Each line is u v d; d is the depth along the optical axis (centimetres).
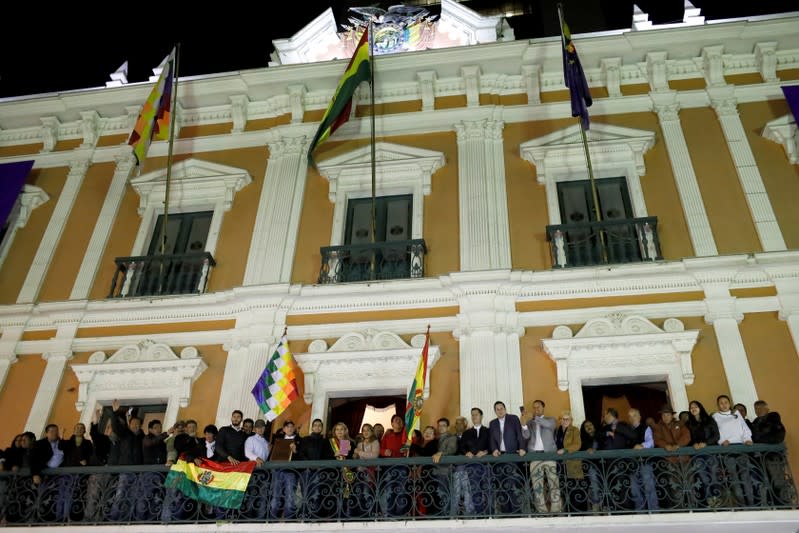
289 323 1266
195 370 1239
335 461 1009
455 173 1411
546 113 1450
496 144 1427
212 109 1562
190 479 1019
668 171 1355
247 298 1286
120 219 1473
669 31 1423
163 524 1011
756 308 1172
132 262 1385
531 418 1049
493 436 1008
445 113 1475
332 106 1395
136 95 1558
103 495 1043
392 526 969
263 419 1157
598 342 1160
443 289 1250
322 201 1422
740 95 1415
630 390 1207
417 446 1044
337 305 1266
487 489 985
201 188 1474
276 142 1505
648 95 1438
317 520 984
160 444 1083
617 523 934
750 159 1335
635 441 996
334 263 1318
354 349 1217
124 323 1313
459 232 1332
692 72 1458
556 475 999
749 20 1408
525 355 1187
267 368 1168
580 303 1214
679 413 1075
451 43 1567
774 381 1111
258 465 1026
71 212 1493
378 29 1588
